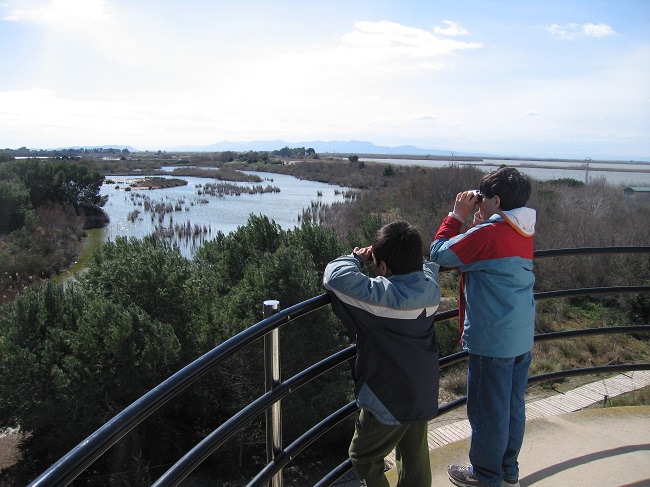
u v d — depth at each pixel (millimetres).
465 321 2305
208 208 50594
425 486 2049
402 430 1911
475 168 42969
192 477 12539
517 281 2176
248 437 13008
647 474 2705
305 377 1826
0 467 13141
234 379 14023
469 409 2361
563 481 2652
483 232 2156
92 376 11859
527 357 2365
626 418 3307
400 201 40500
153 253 14617
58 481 1012
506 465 2449
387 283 1795
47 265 30859
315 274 14320
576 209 28531
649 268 19266
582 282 20375
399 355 1784
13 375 11852
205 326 14430
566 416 3352
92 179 49750
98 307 12703
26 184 46062
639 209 29328
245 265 16844
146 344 12531
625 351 14867
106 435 1132
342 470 2156
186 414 14727
